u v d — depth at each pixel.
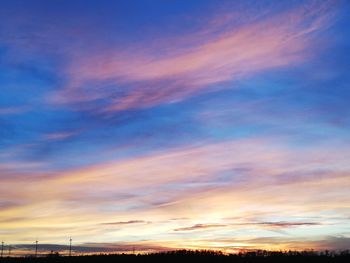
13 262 122.44
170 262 114.56
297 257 102.81
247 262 110.06
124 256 115.56
